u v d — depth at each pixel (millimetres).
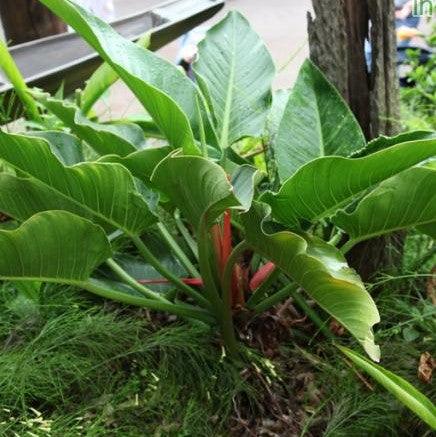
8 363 1644
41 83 2225
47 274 1535
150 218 1626
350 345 1826
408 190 1453
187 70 3311
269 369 1744
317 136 1821
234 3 5867
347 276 1370
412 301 2010
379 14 1850
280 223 1615
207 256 1571
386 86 1944
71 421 1562
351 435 1593
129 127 1880
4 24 3256
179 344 1724
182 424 1603
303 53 4539
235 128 1911
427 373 1647
